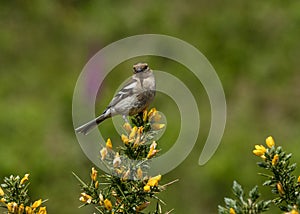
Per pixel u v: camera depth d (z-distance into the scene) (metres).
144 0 17.27
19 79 16.14
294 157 13.88
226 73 15.81
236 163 13.62
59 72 16.39
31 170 13.60
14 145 14.03
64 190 13.49
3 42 16.77
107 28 16.91
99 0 17.45
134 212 5.52
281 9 16.88
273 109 15.38
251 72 15.96
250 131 14.66
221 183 13.41
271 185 5.28
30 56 16.77
